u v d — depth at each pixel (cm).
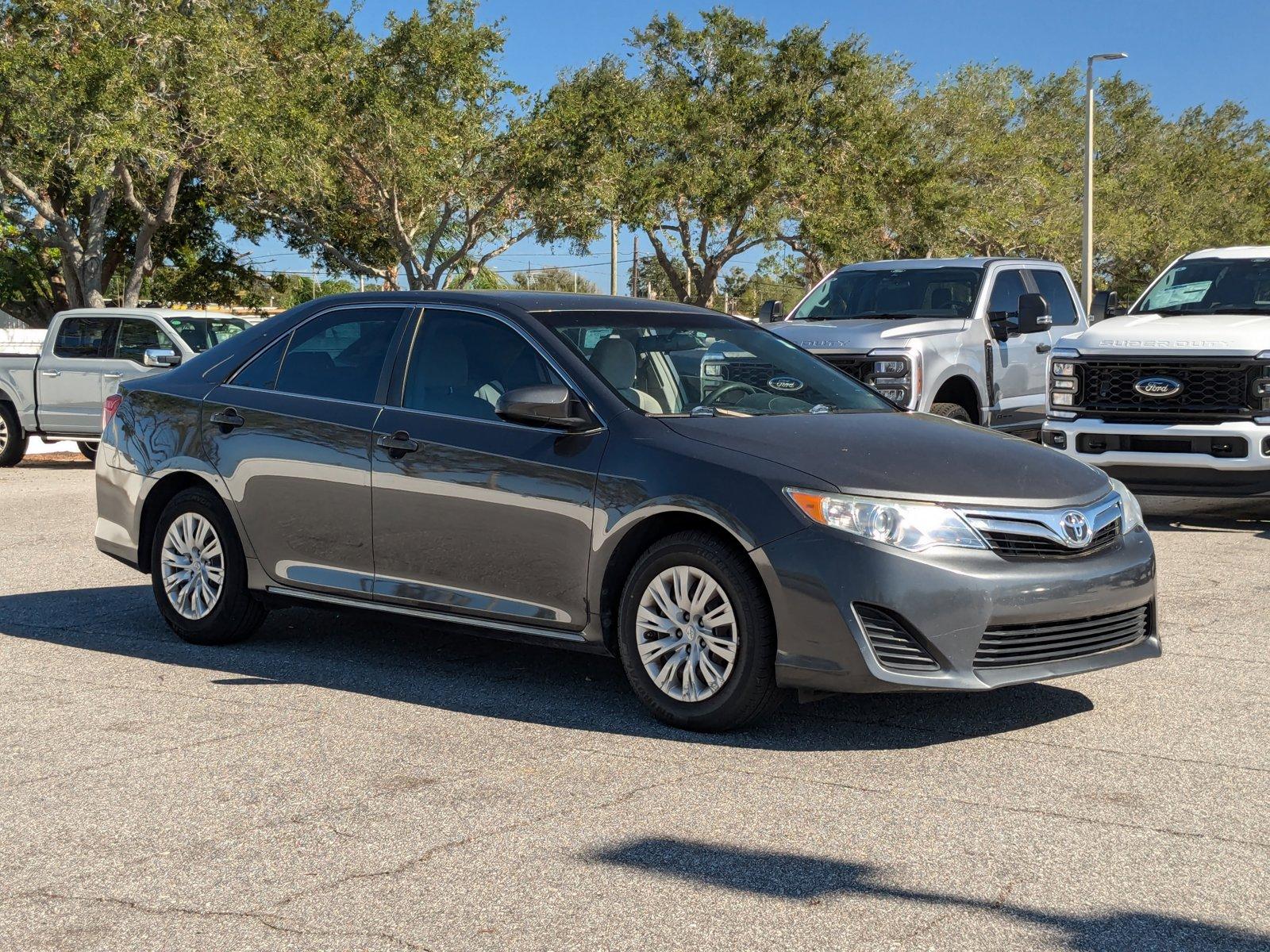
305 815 433
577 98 3631
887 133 4353
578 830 418
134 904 366
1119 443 1067
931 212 4344
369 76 3512
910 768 479
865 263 1304
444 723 541
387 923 351
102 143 2773
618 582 548
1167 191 6150
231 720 545
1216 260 1216
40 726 538
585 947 335
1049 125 5644
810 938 339
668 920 351
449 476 581
